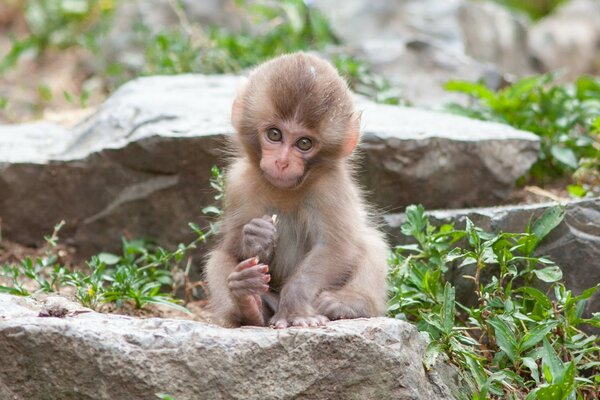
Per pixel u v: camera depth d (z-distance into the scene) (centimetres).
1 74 2389
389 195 1337
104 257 1317
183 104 1445
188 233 1353
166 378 842
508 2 3456
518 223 1155
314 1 2405
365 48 2062
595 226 1119
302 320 955
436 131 1362
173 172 1338
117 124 1413
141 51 2384
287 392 858
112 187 1369
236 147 1141
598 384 1002
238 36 2164
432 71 2012
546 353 952
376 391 868
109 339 841
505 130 1416
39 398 838
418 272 1084
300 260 1083
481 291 1052
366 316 1010
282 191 1065
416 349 915
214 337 861
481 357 1008
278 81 1009
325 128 1012
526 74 2673
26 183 1390
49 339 834
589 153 1512
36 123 1688
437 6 2484
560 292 1041
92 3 2681
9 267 1218
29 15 2650
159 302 1127
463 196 1368
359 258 1054
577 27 2920
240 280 952
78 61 2494
